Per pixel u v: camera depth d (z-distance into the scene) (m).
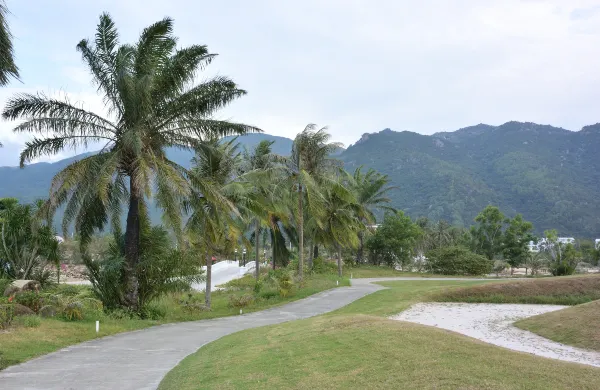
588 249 86.69
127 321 18.94
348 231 43.06
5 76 10.67
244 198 26.95
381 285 38.00
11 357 11.88
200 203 21.75
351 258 62.91
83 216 20.89
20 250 23.95
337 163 35.22
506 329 17.30
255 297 28.69
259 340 12.78
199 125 20.67
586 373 6.85
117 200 21.34
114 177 20.28
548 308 24.36
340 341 10.32
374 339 9.87
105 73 19.80
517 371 6.88
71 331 15.77
